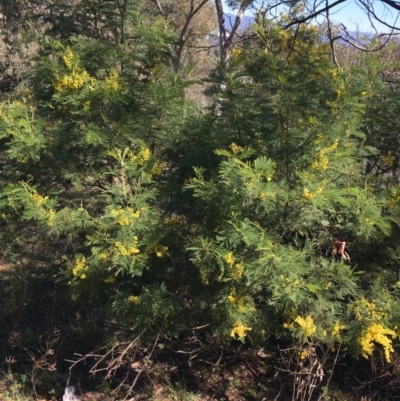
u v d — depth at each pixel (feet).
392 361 13.26
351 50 23.11
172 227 13.01
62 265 16.44
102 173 13.78
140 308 12.54
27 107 14.51
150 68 14.52
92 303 14.33
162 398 14.46
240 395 14.71
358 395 14.01
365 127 14.33
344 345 13.78
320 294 12.29
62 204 14.32
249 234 10.50
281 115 11.78
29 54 27.76
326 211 12.51
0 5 27.91
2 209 14.56
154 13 32.78
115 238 12.05
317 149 11.39
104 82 13.55
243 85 12.73
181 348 15.30
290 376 14.98
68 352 16.05
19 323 17.35
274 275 10.66
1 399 14.19
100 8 15.21
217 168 12.37
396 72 18.70
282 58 15.11
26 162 13.65
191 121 13.62
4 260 20.13
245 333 12.55
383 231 11.68
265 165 10.53
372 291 12.74
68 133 13.62
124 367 15.60
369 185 13.70
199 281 12.94
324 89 13.23
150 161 13.17
